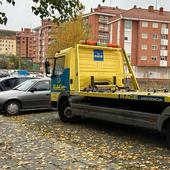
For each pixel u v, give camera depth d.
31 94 16.33
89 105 11.65
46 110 17.44
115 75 13.64
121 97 10.07
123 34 81.81
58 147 8.91
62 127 12.29
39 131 11.38
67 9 7.87
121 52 13.90
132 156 8.04
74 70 12.82
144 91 11.04
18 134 10.80
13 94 15.96
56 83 13.77
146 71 82.44
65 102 13.27
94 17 104.81
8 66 103.88
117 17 83.56
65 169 6.98
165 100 8.57
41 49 136.00
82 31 57.22
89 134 10.91
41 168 7.06
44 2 7.66
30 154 8.21
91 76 13.03
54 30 58.41
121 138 10.25
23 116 15.41
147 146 9.15
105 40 105.88
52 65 14.27
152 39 84.00
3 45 151.75
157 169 6.99
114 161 7.60
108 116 10.73
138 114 9.45
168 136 8.70
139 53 82.94
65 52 13.23
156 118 8.87
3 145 9.20
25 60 108.00
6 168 7.10
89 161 7.53
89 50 13.15
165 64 85.81
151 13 85.50
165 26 85.19
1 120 14.16
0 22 7.54
